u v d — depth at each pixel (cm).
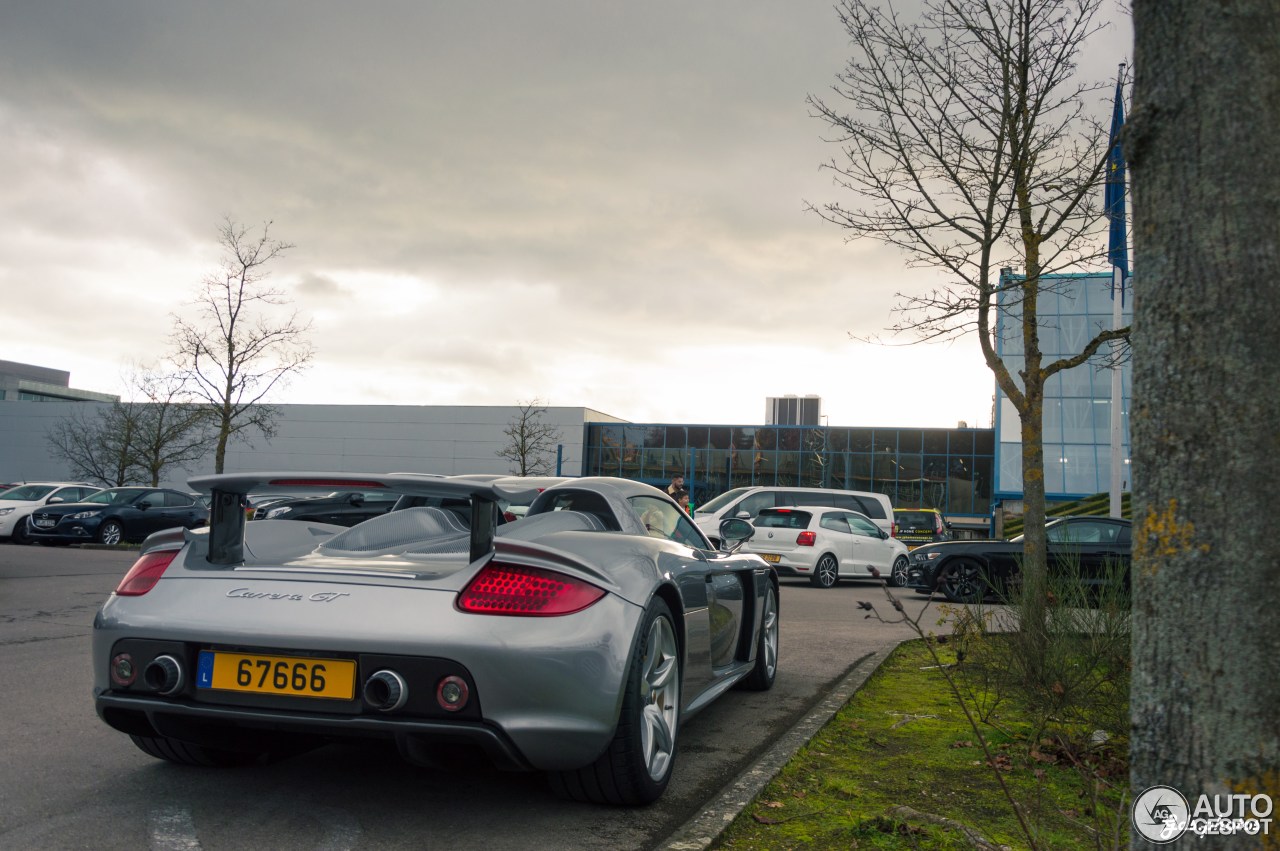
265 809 330
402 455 5406
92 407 5697
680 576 379
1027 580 614
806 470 4822
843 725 476
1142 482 175
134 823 312
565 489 423
